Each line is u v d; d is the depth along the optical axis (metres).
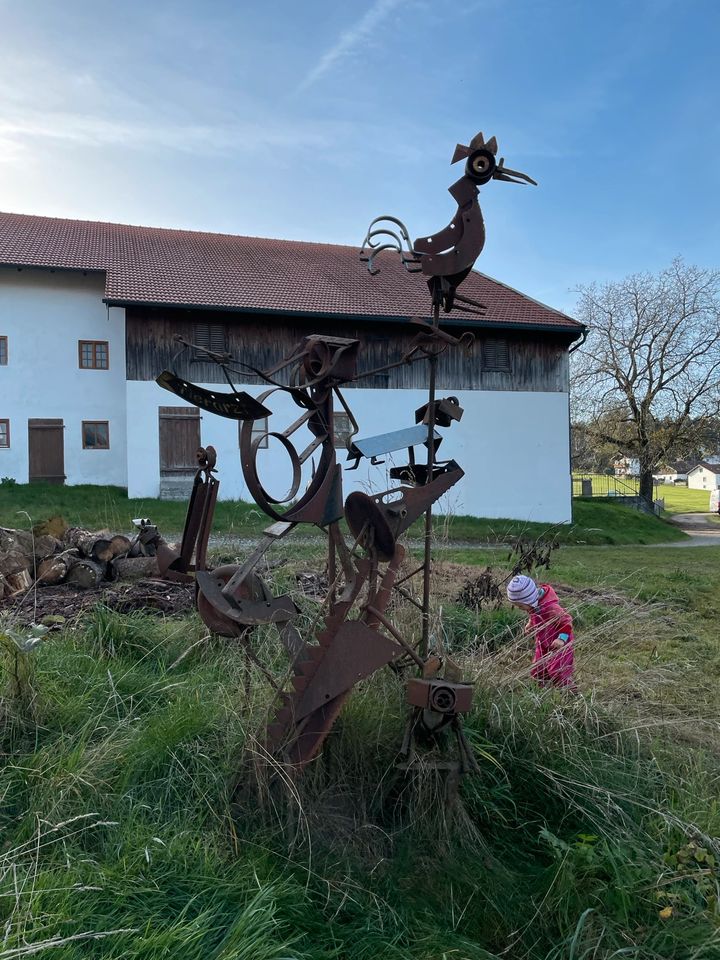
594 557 14.65
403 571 5.11
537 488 25.11
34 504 18.48
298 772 2.72
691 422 35.44
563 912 2.47
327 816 2.76
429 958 2.21
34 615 5.14
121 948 1.98
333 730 3.02
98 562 6.68
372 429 22.88
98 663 4.01
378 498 2.95
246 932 2.06
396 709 3.19
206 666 4.23
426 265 2.91
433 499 2.98
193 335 21.47
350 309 22.44
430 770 2.82
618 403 35.97
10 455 22.78
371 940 2.26
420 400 23.45
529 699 3.42
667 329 34.84
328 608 3.07
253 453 2.56
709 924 2.43
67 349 23.23
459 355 24.20
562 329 24.66
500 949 2.42
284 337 22.11
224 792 2.76
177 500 21.05
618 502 35.41
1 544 6.47
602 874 2.64
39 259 22.47
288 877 2.44
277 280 24.05
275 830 2.65
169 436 21.33
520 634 4.25
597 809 2.96
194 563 3.00
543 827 2.91
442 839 2.74
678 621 7.18
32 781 2.79
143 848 2.39
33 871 2.25
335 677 2.69
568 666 3.95
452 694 2.72
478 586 5.73
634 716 3.86
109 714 3.51
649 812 3.00
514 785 3.11
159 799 2.77
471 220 2.88
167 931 2.02
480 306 3.12
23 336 22.89
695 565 13.64
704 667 5.55
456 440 24.20
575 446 37.81
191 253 25.69
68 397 23.22
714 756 3.66
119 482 23.58
